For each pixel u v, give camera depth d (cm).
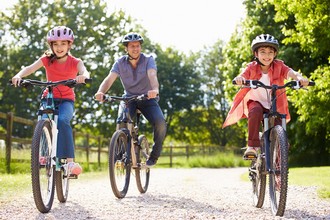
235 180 1327
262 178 592
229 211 575
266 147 559
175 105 5759
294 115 2653
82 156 1928
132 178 1141
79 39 4016
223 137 6266
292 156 2884
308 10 1633
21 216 517
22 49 3875
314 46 1742
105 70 4094
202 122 6225
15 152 1400
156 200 675
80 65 622
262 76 611
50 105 584
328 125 2167
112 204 623
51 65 623
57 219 504
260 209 600
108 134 4181
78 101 4081
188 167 3191
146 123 5034
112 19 4156
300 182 1020
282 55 2561
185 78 5822
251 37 2727
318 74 1756
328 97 1792
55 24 4022
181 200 682
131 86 730
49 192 562
